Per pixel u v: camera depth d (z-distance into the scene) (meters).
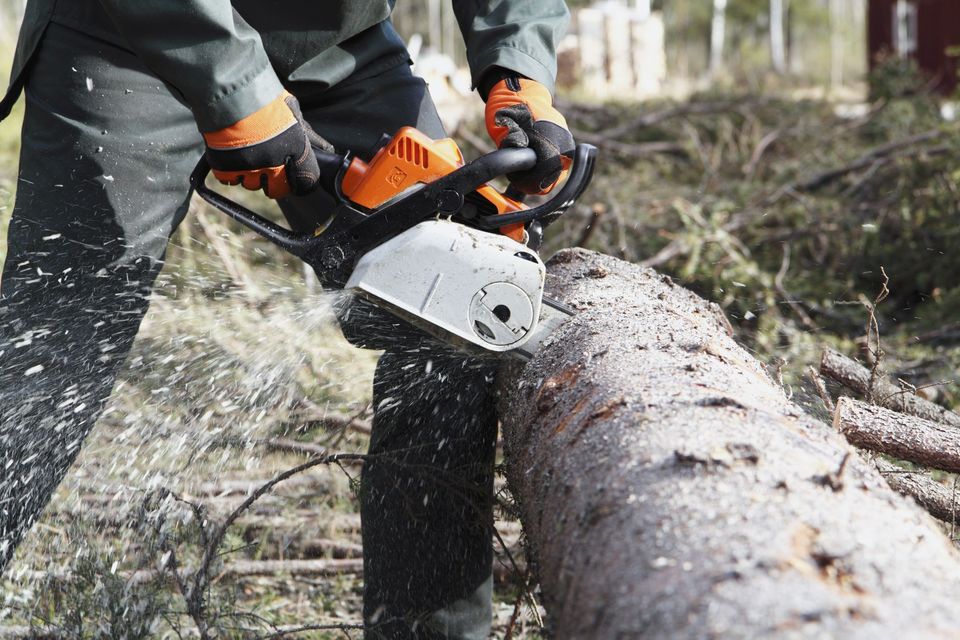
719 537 1.03
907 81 7.62
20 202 2.01
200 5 1.64
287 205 2.20
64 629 1.94
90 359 2.03
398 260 1.69
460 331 1.72
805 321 3.50
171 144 2.05
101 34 1.95
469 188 1.73
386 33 2.24
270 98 1.72
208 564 2.01
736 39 33.41
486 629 2.16
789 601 0.91
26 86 2.05
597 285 2.08
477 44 2.00
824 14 32.66
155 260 2.08
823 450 1.25
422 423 2.07
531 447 1.62
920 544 1.07
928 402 2.28
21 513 1.98
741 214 4.70
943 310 3.66
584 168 1.83
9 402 1.99
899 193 4.47
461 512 2.07
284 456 2.85
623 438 1.31
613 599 1.03
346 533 2.63
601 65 19.88
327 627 1.98
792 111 7.08
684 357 1.59
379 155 1.79
